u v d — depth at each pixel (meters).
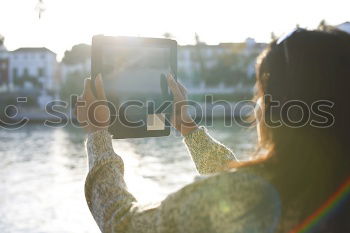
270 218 1.43
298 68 1.47
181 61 106.06
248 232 1.43
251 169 1.47
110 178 1.64
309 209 1.44
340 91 1.46
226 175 1.46
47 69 103.56
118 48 1.90
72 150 35.19
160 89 1.98
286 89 1.49
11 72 104.06
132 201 1.58
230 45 105.94
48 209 15.12
